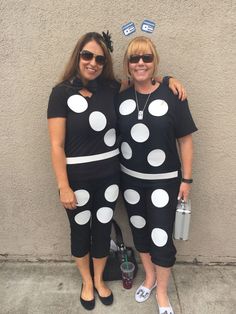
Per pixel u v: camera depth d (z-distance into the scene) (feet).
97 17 6.72
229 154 7.63
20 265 8.75
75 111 6.16
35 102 7.36
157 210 6.75
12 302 7.64
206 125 7.42
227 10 6.56
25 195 8.20
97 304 7.54
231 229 8.32
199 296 7.73
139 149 6.49
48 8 6.67
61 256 8.79
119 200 8.14
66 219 8.41
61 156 6.27
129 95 6.48
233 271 8.48
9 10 6.69
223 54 6.86
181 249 8.64
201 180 7.89
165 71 7.04
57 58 7.00
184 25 6.71
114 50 6.95
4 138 7.67
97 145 6.41
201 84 7.10
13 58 7.02
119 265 8.09
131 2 6.61
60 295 7.80
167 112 6.22
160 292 7.34
